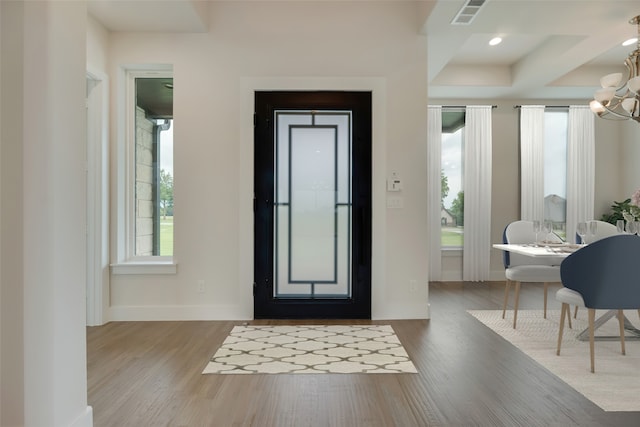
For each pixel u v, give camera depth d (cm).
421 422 215
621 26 414
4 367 178
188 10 381
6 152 177
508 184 689
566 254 337
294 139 428
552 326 399
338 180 430
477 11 381
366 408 231
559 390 254
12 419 177
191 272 424
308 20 428
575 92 651
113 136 423
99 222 405
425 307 428
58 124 189
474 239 676
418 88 430
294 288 429
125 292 422
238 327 396
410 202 429
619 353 320
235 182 425
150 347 337
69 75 197
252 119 425
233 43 426
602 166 694
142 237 446
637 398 242
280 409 229
